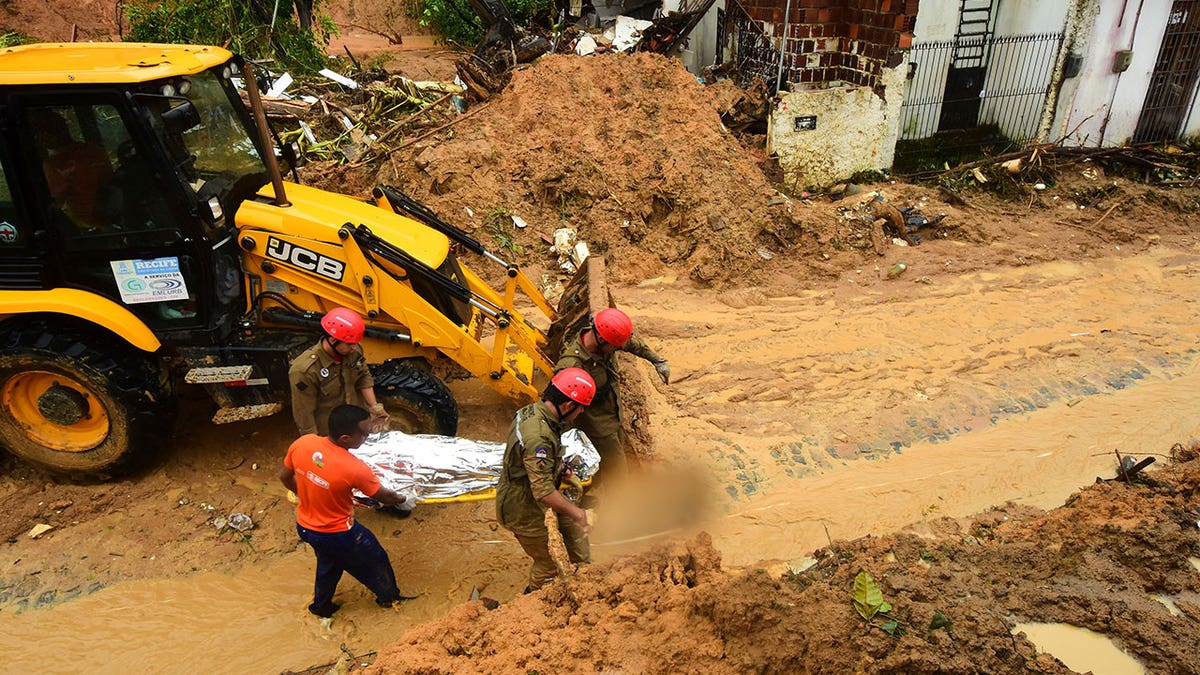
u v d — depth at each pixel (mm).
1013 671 3299
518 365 6914
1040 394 7281
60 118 5070
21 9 18172
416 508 5957
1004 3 12617
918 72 12289
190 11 12789
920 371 7652
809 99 11039
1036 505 5770
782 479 6199
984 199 11609
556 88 10641
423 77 14258
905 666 3297
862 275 9703
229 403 5980
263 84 12031
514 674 3750
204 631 4938
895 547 4375
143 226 5398
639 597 4094
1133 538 4082
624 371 6969
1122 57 12266
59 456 5938
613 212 9852
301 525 4656
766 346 8102
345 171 10008
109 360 5617
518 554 5559
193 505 5973
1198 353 7957
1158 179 12398
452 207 9617
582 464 5008
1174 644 3410
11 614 5027
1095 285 9469
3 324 5809
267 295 5918
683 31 13367
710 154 10273
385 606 5113
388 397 5812
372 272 5691
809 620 3564
